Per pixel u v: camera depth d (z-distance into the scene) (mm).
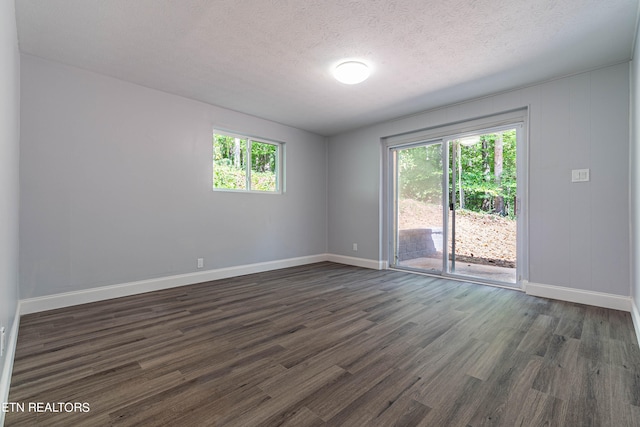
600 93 2861
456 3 2012
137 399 1438
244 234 4355
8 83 1762
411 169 4566
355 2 2010
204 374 1665
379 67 2906
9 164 1860
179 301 3035
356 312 2709
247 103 3906
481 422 1277
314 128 5082
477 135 3838
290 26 2277
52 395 1470
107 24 2250
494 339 2123
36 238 2703
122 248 3215
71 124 2900
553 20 2184
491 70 2959
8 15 1721
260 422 1276
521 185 3475
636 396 1448
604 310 2738
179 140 3658
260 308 2822
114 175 3164
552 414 1326
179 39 2455
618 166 2762
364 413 1337
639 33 2178
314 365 1763
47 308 2746
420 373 1673
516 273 3529
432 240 4312
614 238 2777
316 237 5422
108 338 2141
